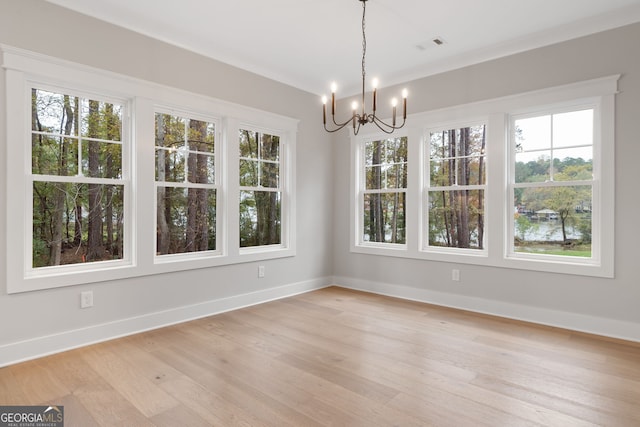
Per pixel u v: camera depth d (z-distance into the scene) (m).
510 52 3.62
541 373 2.44
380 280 4.68
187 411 1.98
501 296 3.72
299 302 4.26
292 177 4.59
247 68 4.05
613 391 2.20
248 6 2.90
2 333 2.53
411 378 2.37
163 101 3.35
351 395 2.15
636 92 3.01
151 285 3.31
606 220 3.14
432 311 3.89
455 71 4.00
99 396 2.13
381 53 3.79
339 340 3.04
